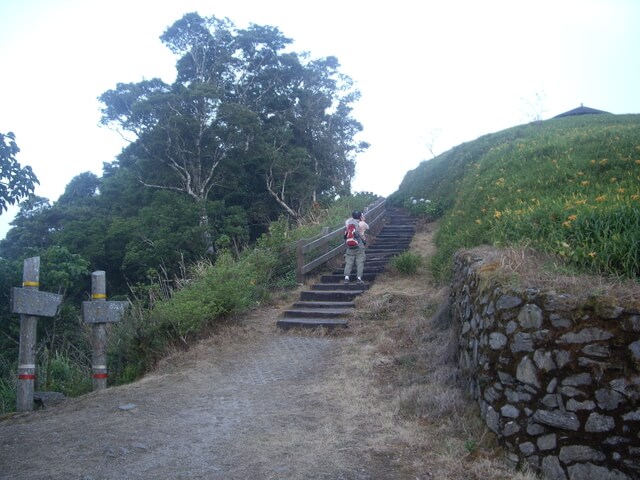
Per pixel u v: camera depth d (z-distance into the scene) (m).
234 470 3.88
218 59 31.73
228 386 6.11
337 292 9.83
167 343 7.53
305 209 29.03
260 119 31.97
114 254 22.80
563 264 4.78
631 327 3.49
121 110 26.91
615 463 3.36
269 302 10.04
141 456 4.17
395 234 15.13
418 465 3.92
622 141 10.35
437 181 20.72
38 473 3.88
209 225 23.38
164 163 27.39
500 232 6.99
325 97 36.12
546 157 11.55
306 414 5.05
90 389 7.23
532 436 3.73
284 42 33.78
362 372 6.23
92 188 36.09
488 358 4.34
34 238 27.27
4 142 5.66
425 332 7.18
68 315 11.16
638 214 5.18
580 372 3.59
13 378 8.23
